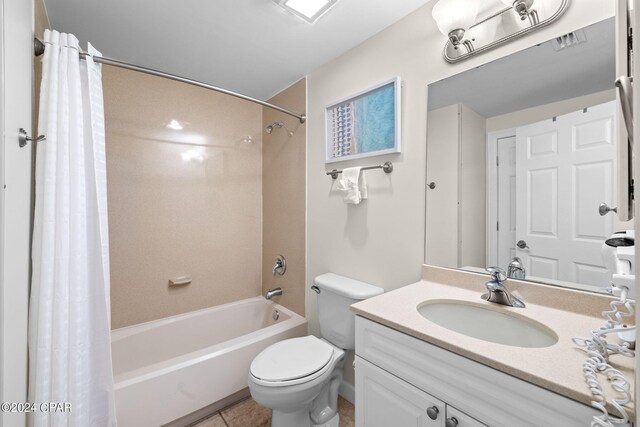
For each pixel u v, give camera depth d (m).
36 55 1.04
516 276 1.10
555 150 1.00
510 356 0.69
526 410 0.64
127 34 1.55
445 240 1.30
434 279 1.32
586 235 0.94
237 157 2.41
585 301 0.93
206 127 2.23
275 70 1.97
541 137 1.04
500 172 1.14
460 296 1.13
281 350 1.49
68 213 1.03
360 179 1.65
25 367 0.90
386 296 1.14
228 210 2.36
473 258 1.22
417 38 1.39
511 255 1.11
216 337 2.19
